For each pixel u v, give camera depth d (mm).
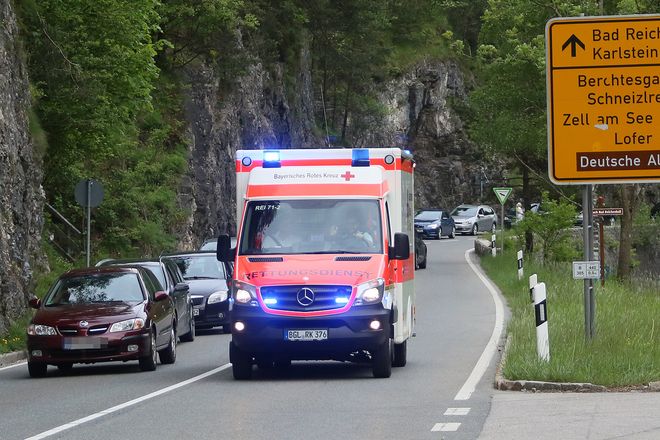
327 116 107625
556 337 24422
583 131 23594
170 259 37156
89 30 44312
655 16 23438
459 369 23625
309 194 23469
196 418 17328
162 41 47281
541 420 16219
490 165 133875
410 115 130750
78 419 17547
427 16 136500
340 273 22219
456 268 64562
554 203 59781
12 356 29750
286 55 86688
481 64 60375
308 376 23297
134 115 48781
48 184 49156
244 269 22562
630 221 51656
